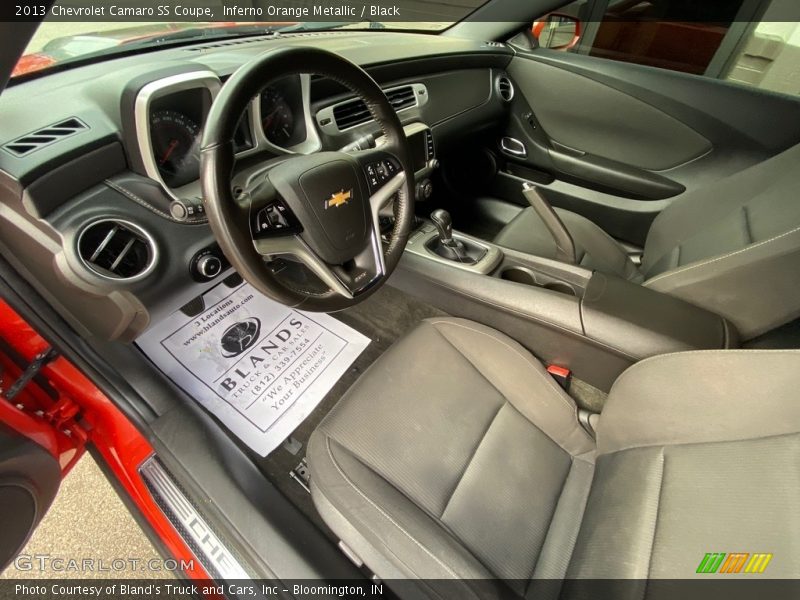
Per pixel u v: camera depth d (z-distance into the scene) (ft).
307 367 4.27
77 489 3.97
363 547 2.22
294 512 2.90
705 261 2.73
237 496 2.78
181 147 2.89
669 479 2.09
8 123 2.55
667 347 2.70
